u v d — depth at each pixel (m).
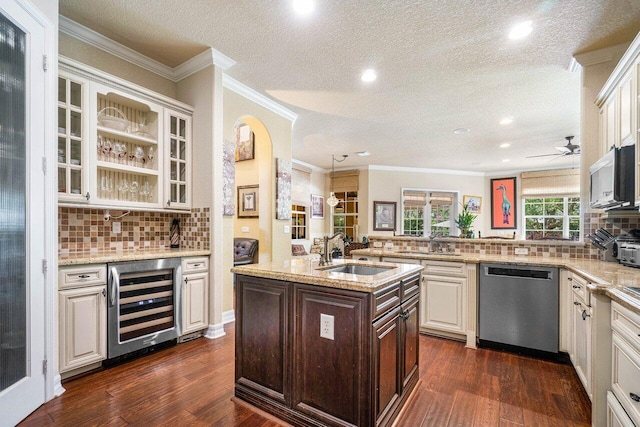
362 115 4.55
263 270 1.89
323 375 1.65
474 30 2.52
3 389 1.61
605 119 2.56
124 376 2.23
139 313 2.49
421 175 8.64
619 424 1.40
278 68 3.21
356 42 2.73
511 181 8.63
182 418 1.77
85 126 2.42
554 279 2.59
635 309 1.24
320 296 1.67
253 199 5.76
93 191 2.47
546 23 2.41
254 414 1.82
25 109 1.76
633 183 1.99
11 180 1.68
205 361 2.49
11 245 1.68
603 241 2.66
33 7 1.80
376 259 3.45
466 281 2.92
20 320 1.73
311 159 7.77
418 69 3.19
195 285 2.90
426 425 1.74
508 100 3.97
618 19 2.34
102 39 2.72
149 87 3.15
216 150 3.06
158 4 2.29
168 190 3.00
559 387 2.16
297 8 2.30
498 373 2.37
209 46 2.85
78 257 2.30
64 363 2.07
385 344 1.66
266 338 1.86
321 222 8.80
